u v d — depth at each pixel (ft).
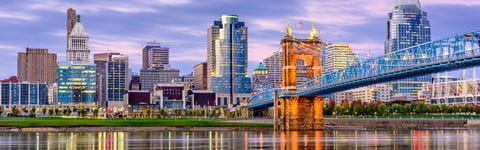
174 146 452.76
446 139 519.60
